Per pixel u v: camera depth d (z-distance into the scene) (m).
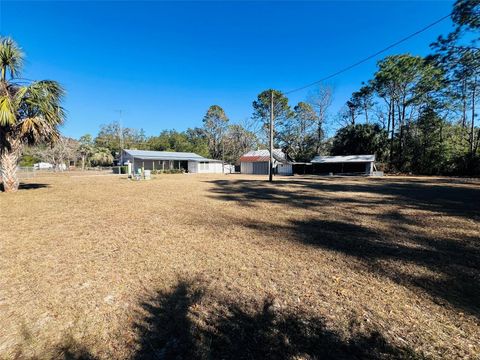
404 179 23.16
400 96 33.91
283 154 43.34
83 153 49.34
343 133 39.16
